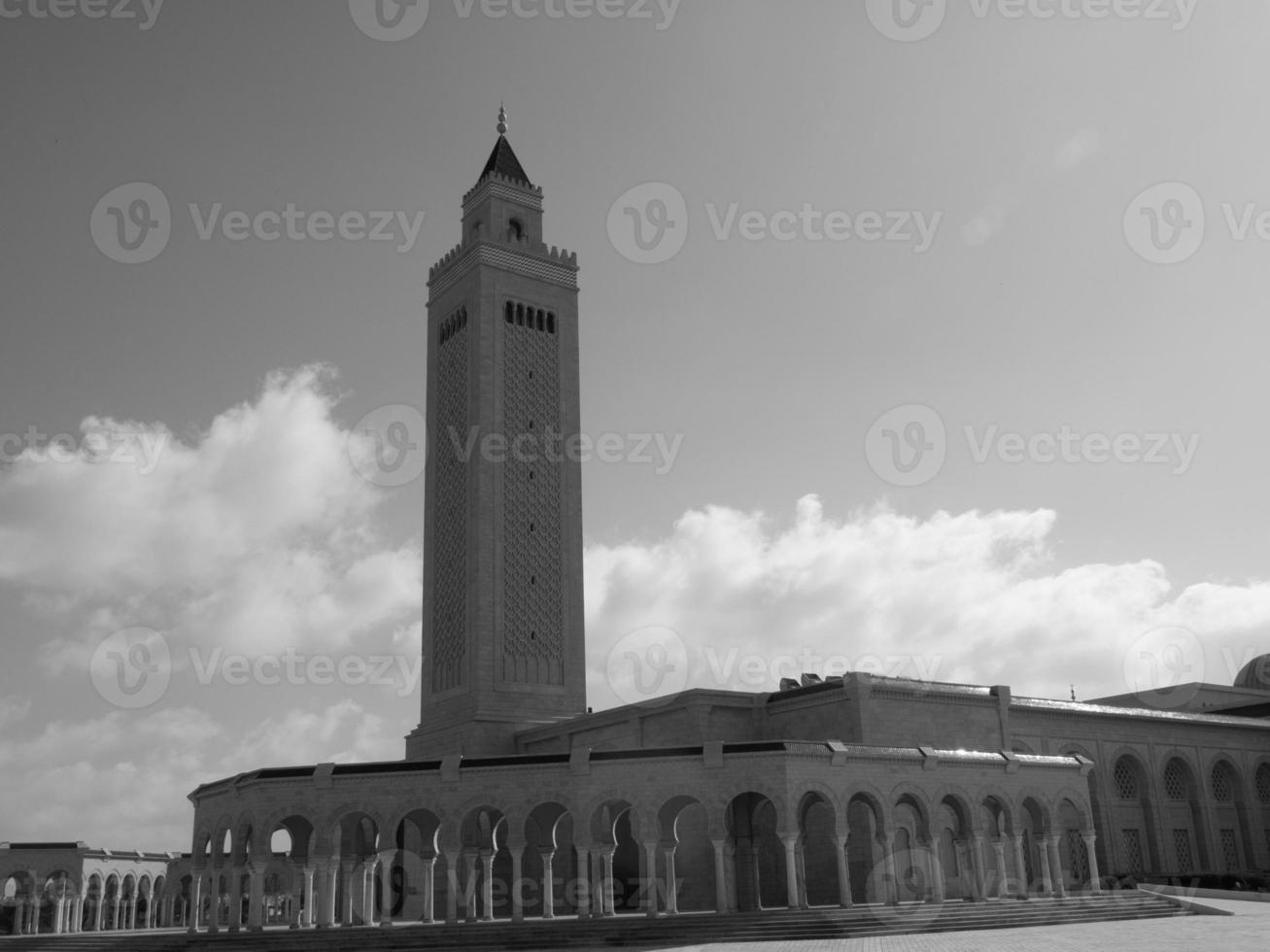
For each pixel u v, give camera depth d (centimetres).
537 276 9550
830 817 6388
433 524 9375
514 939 4788
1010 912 5422
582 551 9125
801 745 5334
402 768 5419
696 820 6644
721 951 4331
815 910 5153
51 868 7988
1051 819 6209
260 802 5422
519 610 8706
